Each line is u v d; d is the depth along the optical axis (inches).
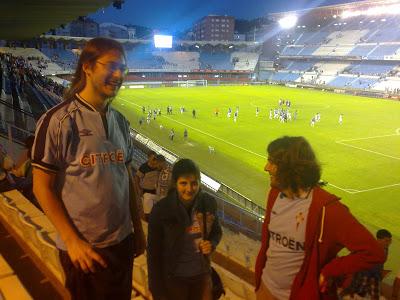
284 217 115.0
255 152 1424.7
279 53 5007.4
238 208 617.6
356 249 104.1
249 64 4886.8
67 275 100.8
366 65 3853.3
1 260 171.0
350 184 1106.7
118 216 100.9
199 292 145.3
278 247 117.5
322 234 108.6
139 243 118.3
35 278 171.0
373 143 1601.9
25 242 206.2
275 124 1987.0
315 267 110.1
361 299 164.6
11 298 144.5
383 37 3941.9
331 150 1491.1
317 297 109.5
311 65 4407.0
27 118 682.2
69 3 428.1
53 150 91.4
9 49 3740.2
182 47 5413.4
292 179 111.4
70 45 4562.0
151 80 4458.7
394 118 2175.2
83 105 94.6
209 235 144.3
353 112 2378.2
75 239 92.4
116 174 99.7
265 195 964.0
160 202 137.6
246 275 270.1
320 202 109.1
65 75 3688.5
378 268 167.6
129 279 108.4
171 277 138.0
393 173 1214.3
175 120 2037.4
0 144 459.5
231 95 3196.4
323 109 2482.8
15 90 1181.1
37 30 821.9
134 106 2500.0
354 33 4347.9
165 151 1068.5
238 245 371.2
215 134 1729.8
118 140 101.4
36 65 3521.2
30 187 301.6
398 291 265.7
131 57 4840.1
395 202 972.6
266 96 3147.1
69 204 95.3
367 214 901.2
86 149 93.6
